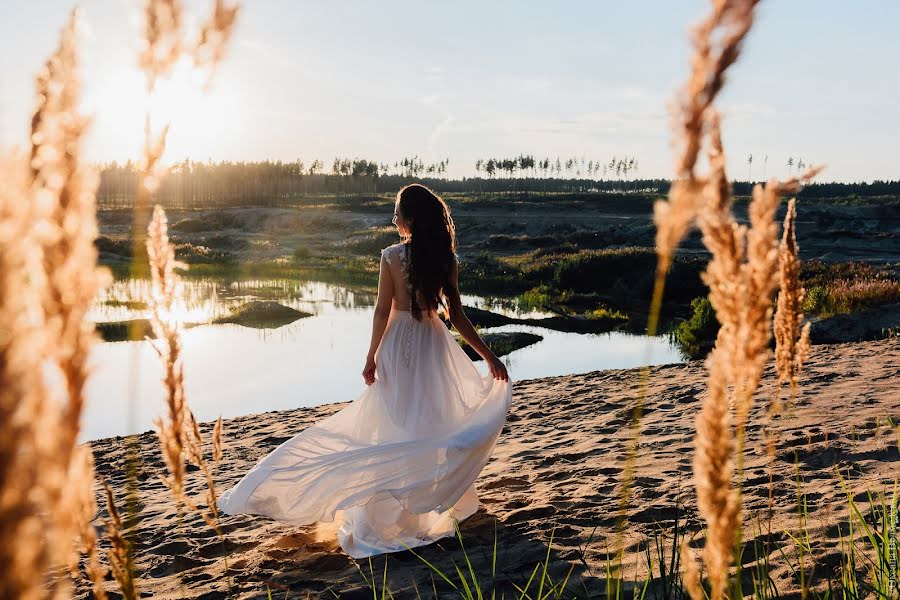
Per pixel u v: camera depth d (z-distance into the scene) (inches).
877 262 1627.7
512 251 2068.2
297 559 140.6
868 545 111.5
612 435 229.9
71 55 24.1
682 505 147.9
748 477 157.9
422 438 135.3
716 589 41.8
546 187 6953.7
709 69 29.6
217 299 1113.4
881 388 241.3
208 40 32.4
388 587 121.6
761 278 40.0
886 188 5708.7
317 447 139.9
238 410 470.3
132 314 805.2
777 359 58.8
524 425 266.1
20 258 16.4
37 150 23.4
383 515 140.4
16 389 15.6
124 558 47.3
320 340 766.5
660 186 6550.2
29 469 15.8
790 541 117.9
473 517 154.6
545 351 700.7
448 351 142.7
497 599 112.3
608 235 2132.1
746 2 28.7
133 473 47.6
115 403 469.7
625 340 770.8
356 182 6771.7
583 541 134.1
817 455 169.8
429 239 138.7
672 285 1125.1
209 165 6127.0
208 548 155.4
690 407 258.2
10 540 15.3
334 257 2005.4
